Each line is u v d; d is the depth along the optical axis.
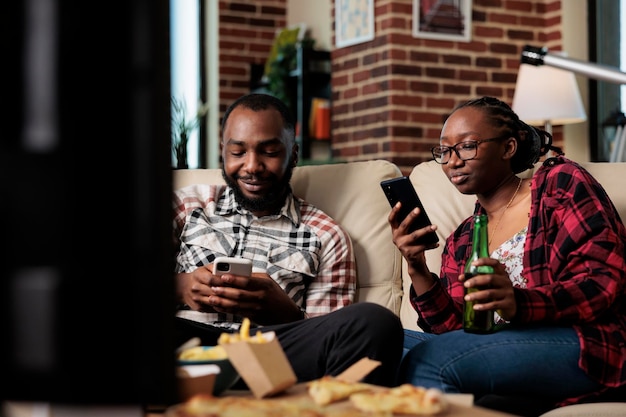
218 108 6.70
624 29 5.70
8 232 0.79
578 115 5.03
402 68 5.66
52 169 0.79
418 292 2.08
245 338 1.34
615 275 1.87
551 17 6.02
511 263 2.06
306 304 2.40
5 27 0.78
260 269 2.39
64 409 1.04
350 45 5.98
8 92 0.78
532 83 5.08
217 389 1.41
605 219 1.91
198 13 6.86
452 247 2.23
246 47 6.78
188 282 2.25
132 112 0.78
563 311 1.83
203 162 6.82
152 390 0.80
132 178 0.79
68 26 0.77
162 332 0.80
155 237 0.79
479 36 5.86
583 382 1.83
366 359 1.44
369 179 2.54
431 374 1.85
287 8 6.92
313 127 6.22
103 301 0.80
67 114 0.78
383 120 5.70
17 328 0.80
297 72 6.27
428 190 2.47
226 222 2.47
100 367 0.80
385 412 1.13
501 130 2.11
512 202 2.14
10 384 0.80
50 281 0.79
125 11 0.78
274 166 2.43
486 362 1.82
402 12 5.65
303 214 2.50
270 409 1.12
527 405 1.86
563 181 1.99
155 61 0.78
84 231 0.79
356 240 2.50
